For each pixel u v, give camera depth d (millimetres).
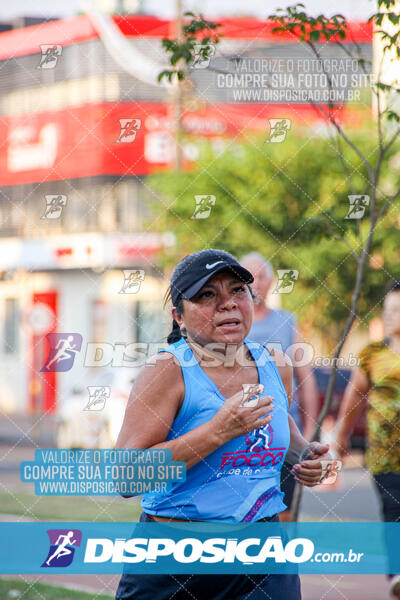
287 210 18906
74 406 16547
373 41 6723
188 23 6758
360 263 6805
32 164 25125
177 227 19781
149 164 21953
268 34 7859
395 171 17266
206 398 4109
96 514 10383
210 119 18969
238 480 4176
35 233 26719
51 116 23859
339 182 17625
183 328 4281
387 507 6688
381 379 6777
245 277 4148
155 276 22281
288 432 4277
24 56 23438
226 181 19203
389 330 6914
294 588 4340
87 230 25422
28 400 29547
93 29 21562
